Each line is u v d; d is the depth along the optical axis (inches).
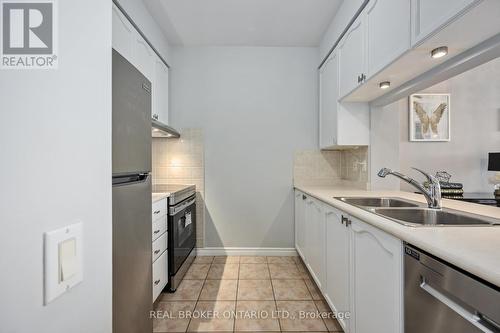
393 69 62.1
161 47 108.9
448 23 41.9
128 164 31.3
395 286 39.7
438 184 57.0
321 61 116.7
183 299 83.7
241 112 124.9
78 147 17.9
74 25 17.6
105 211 21.6
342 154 123.5
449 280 29.5
